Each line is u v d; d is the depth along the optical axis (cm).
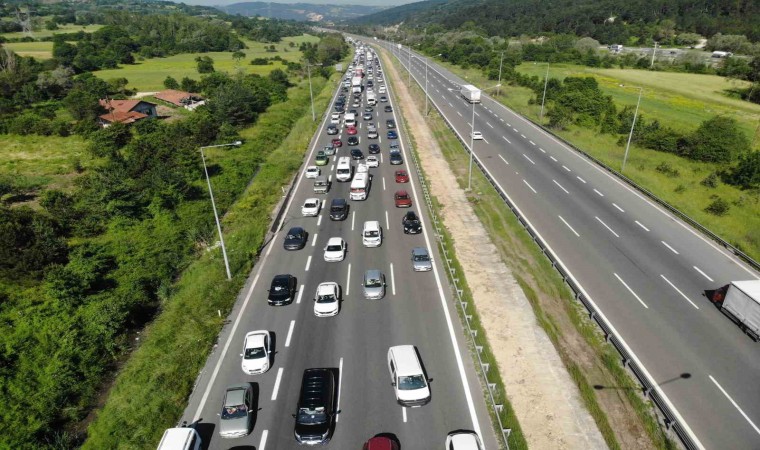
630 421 2423
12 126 8481
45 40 19888
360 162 6719
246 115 8850
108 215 4897
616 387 2639
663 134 6881
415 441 2320
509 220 4641
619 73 13125
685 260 3869
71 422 2606
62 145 7919
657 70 13675
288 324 3234
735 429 2352
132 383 2772
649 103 9606
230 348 3016
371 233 4297
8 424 2525
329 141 7856
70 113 9319
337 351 2952
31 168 6700
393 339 3044
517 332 3052
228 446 2341
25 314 3369
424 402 2506
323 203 5334
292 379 2742
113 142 7338
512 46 17400
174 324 3269
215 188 5794
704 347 2903
